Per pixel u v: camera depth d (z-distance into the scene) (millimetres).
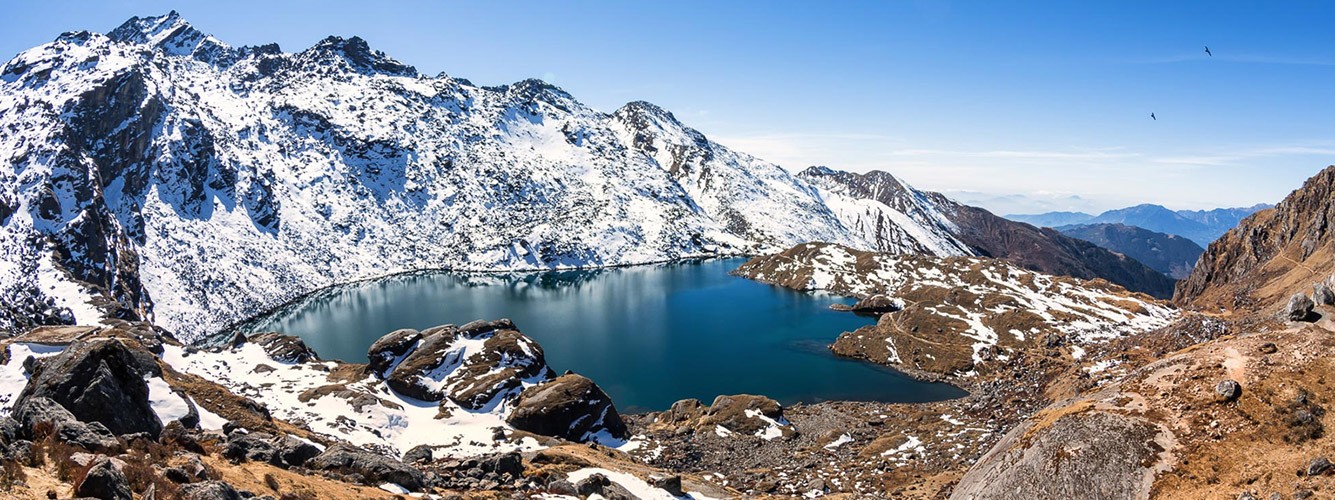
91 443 31922
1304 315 73250
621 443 91875
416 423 89375
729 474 76438
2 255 166875
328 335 169625
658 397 116562
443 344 106812
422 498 44094
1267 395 54625
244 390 91500
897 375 126312
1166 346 105188
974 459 67812
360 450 51156
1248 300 151750
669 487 62125
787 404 111312
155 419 50219
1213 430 53062
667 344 155000
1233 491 46000
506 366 103562
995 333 133750
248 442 47625
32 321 147625
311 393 91938
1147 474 50688
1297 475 45125
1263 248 180625
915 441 81188
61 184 194500
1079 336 126688
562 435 89062
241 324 194500
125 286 181000
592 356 144250
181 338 178375
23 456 27297
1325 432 49281
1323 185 170625
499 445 81562
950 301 160000
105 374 46812
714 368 133875
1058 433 57156
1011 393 102125
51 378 45406
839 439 87750
